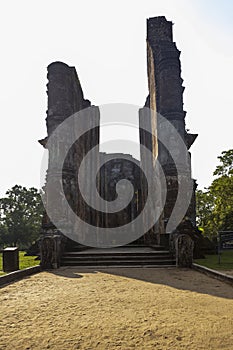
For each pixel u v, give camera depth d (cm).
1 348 358
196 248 1380
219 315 475
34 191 4347
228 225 2442
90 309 521
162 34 1850
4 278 791
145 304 551
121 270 1041
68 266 1155
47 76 1648
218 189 2531
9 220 4038
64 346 360
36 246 1869
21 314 497
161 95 1616
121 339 379
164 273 951
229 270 931
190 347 352
